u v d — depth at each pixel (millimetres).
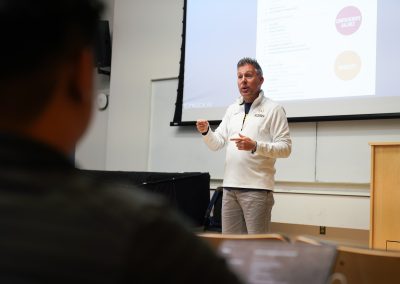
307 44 3762
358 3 3559
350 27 3580
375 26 3480
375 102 3434
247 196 2326
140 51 4949
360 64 3516
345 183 3596
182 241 399
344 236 3586
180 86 4441
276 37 3918
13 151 394
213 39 4285
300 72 3771
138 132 4875
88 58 458
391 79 3391
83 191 405
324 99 3645
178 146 4570
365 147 3514
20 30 391
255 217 2305
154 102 4809
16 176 389
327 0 3699
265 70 3928
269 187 2344
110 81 5145
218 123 4172
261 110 2428
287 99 3803
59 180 404
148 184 3395
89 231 375
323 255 678
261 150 2195
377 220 2604
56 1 408
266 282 654
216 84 4238
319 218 3703
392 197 2568
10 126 413
